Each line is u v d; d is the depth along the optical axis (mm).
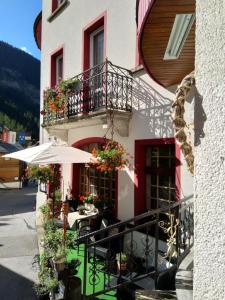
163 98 6031
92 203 7621
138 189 6570
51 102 8609
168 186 6133
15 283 5750
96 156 6527
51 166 10070
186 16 2746
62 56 10875
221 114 1050
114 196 7672
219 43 1074
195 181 1171
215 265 1044
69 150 7500
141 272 5219
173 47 3562
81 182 9484
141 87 6586
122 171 7062
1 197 19625
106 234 6312
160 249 5738
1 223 11133
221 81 1057
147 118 6418
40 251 6918
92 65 8875
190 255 3318
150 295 2934
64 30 10211
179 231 4195
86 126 8609
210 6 1127
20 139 33906
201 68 1166
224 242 1010
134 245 6367
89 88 7574
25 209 14555
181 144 1581
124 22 7230
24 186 27281
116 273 5191
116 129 6801
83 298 4102
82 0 9109
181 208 4402
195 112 1196
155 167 6406
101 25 8508
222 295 1009
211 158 1086
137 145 6656
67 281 4105
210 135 1095
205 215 1104
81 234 6512
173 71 4672
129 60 7020
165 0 2465
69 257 6246
